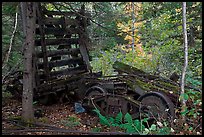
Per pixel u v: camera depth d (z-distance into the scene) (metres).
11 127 6.92
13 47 10.91
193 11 12.06
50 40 9.83
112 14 12.05
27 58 7.08
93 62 14.77
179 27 12.06
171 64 12.40
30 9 6.97
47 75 9.62
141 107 7.35
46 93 9.48
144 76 9.12
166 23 13.05
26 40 7.03
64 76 10.58
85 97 8.66
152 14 13.44
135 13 14.92
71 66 11.43
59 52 10.24
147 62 12.87
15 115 8.34
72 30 10.63
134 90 8.01
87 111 8.77
